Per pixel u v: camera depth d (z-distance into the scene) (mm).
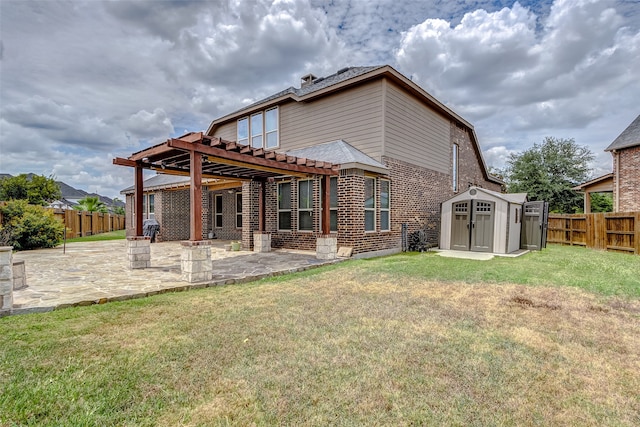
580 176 25219
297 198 11211
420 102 12703
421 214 12727
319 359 2932
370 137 10805
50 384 2477
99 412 2172
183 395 2373
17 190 26312
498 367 2803
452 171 15305
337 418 2127
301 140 12805
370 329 3672
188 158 7301
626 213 10867
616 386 2533
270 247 11062
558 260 8969
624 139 14906
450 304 4668
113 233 22656
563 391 2455
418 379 2598
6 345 3141
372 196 10391
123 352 3035
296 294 5246
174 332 3543
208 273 6078
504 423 2094
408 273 6957
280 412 2184
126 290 5238
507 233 10586
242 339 3367
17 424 2045
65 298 4695
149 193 17188
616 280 6238
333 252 9016
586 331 3635
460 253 10758
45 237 12047
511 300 4879
